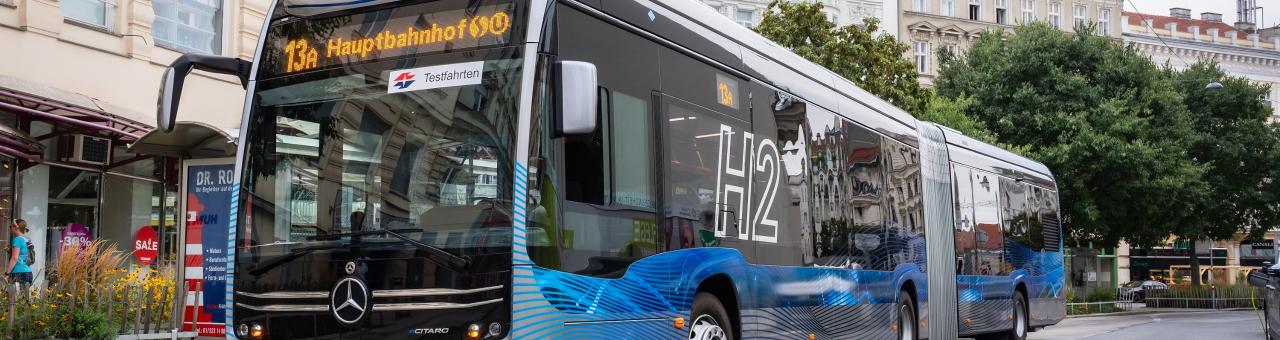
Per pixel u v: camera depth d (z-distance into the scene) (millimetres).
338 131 7926
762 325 9898
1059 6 63125
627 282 8047
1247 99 49312
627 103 8273
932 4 58500
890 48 36375
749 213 9906
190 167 14914
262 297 7895
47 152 17234
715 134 9484
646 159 8438
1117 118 41531
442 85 7656
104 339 12867
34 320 12414
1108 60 42844
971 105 43438
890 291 13516
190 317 14852
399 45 7887
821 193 11609
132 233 18734
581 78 7102
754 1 49844
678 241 8711
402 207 7570
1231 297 47812
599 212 7836
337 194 7797
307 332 7707
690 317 8797
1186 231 47094
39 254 17062
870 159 13367
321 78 8094
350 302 7555
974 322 17359
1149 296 49125
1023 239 20703
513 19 7582
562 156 7535
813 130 11625
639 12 8664
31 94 15602
